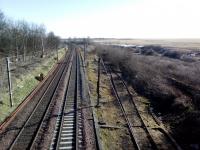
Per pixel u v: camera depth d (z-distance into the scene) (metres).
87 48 128.88
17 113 22.59
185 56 66.06
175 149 18.91
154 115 26.97
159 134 21.62
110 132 20.88
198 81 35.16
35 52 68.81
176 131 22.20
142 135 21.14
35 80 37.84
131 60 62.88
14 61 51.09
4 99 25.09
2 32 56.78
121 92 36.31
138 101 31.70
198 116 22.44
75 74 46.03
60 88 33.59
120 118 25.16
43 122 20.67
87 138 18.05
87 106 26.28
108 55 82.94
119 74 52.44
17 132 18.50
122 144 19.17
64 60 72.56
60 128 19.23
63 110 23.92
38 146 16.47
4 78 31.02
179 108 26.52
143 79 41.25
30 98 28.06
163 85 35.72
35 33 71.75
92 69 58.25
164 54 77.31
